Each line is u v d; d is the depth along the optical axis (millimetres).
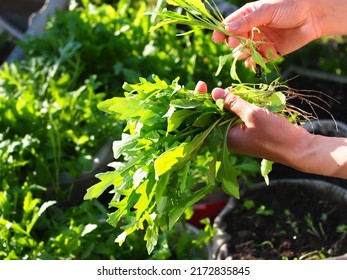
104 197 3115
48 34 3473
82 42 3387
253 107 1952
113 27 3494
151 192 1867
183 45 3771
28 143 2787
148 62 3344
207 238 2760
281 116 1970
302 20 2295
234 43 2275
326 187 3016
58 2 3836
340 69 4109
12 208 2639
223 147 1949
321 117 3662
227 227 2900
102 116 3031
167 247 2607
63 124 2980
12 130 2908
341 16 2332
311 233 2844
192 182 2805
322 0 2307
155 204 1935
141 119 1872
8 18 4723
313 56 4102
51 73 3252
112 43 3375
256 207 3004
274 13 2232
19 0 4754
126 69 3240
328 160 1908
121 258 2682
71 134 2930
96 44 3406
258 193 3062
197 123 1938
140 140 1881
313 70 4023
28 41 3541
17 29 4547
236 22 2172
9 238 2520
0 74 3203
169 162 1815
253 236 2852
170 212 1902
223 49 3312
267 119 1939
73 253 2580
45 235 2691
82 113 3033
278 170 3344
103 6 3668
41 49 3496
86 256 2576
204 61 3330
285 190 3068
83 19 3479
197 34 3344
